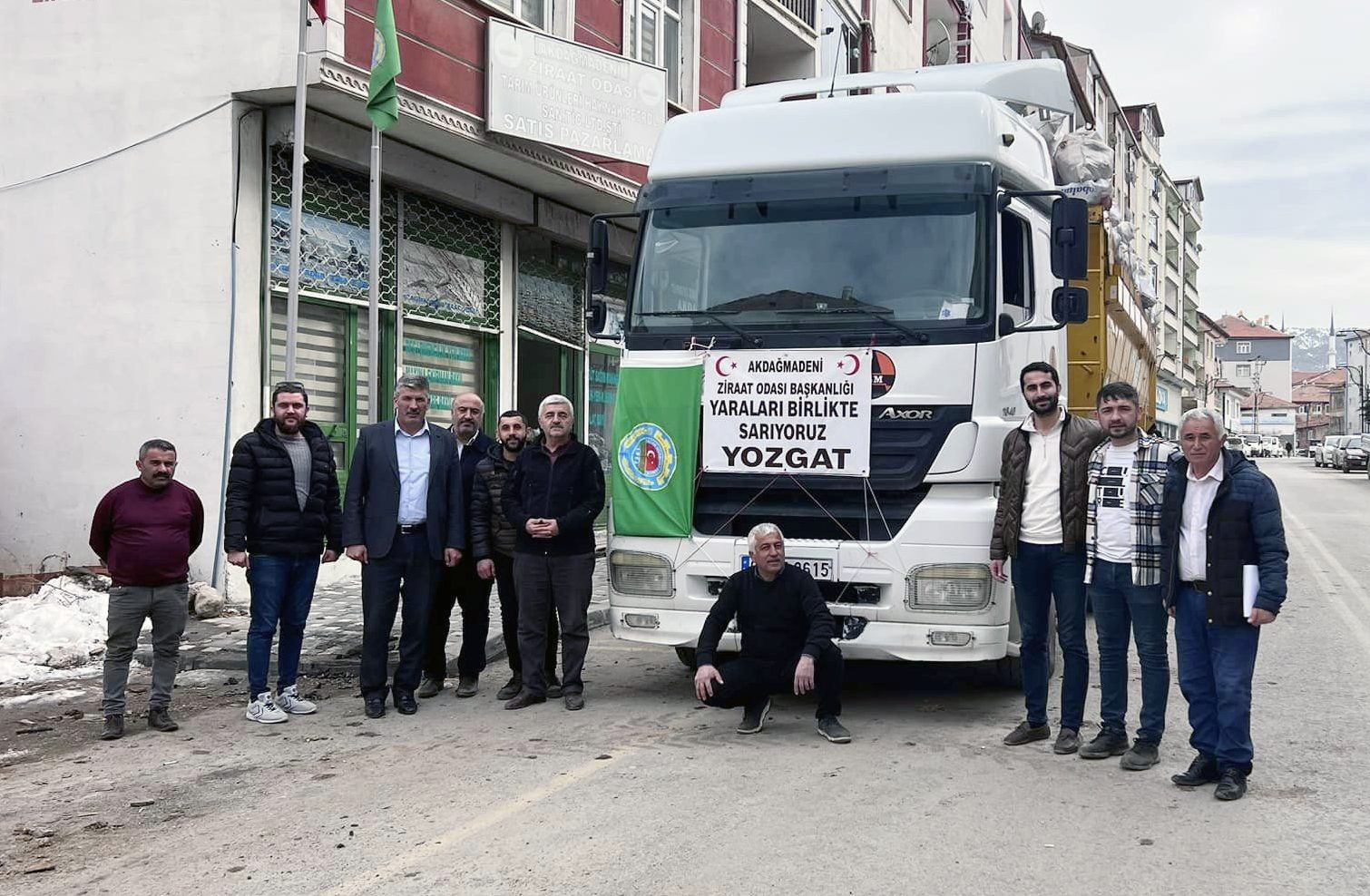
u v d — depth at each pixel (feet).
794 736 22.65
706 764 20.61
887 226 23.94
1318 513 85.76
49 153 38.50
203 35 37.06
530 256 52.21
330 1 35.60
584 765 20.52
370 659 24.76
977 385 22.89
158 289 37.42
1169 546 19.34
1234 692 18.51
